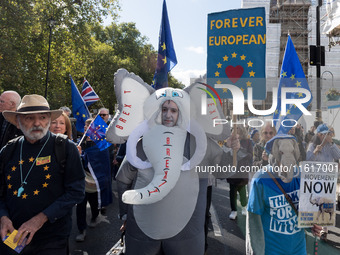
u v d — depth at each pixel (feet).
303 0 96.63
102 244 14.24
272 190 6.89
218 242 11.73
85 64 84.43
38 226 7.37
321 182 6.42
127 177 8.10
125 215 8.84
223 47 7.07
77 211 14.78
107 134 7.87
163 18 10.21
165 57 10.05
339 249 6.42
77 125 18.95
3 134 12.14
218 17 7.11
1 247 7.75
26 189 7.75
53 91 81.56
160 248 7.59
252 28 7.01
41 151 7.91
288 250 6.95
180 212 7.36
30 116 7.79
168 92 7.64
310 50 22.71
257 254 6.95
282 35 97.71
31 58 72.84
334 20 26.43
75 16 76.48
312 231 6.84
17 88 71.61
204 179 7.75
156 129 7.53
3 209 7.77
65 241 8.08
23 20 56.85
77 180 8.11
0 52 55.42
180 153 7.25
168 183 6.95
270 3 98.73
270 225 7.02
